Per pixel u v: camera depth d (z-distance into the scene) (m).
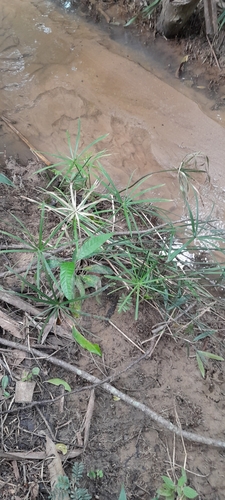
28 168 1.46
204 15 1.92
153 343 1.09
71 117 1.69
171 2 1.80
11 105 1.69
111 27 2.04
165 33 2.00
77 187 1.37
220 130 1.73
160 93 1.82
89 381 1.00
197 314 1.19
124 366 1.05
